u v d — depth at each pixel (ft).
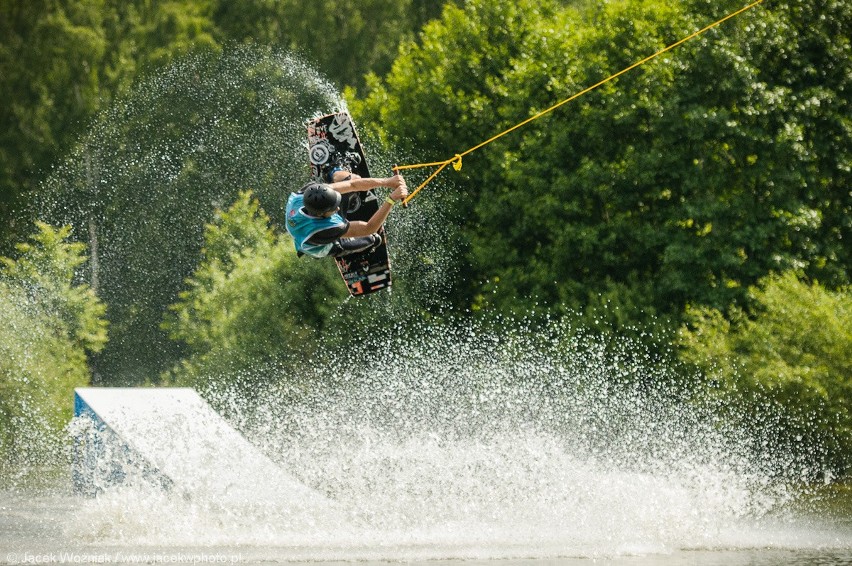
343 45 403.34
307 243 103.91
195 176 359.25
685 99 233.35
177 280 348.18
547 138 253.65
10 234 370.53
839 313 190.80
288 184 348.38
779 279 201.98
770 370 184.85
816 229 231.09
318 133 119.14
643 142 245.86
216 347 253.44
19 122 388.78
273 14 408.05
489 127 270.46
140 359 326.24
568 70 253.85
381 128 288.92
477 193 277.44
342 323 248.52
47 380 245.24
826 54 235.81
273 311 250.78
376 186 106.32
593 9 271.49
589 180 241.96
